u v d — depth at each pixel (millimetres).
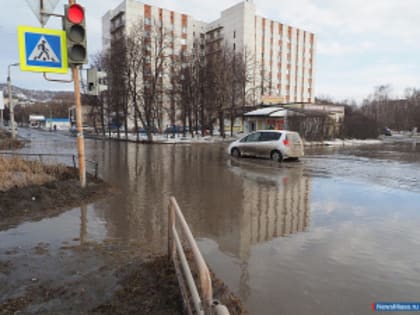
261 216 5590
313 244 4270
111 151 19719
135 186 8188
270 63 67812
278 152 14180
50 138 37000
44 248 3906
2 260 3520
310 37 76375
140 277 3061
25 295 2773
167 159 14992
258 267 3533
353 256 3877
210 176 9938
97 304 2619
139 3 55281
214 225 5062
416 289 3100
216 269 3465
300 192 7652
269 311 2678
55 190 6449
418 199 6988
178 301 2588
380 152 20297
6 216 5145
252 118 35250
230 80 35438
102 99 36625
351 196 7266
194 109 36375
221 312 1492
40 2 5785
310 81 77938
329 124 30469
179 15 61406
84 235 4430
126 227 4828
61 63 6145
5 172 7082
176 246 2932
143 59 31516
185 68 35500
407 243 4328
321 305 2787
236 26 62312
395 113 81875
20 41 5746
